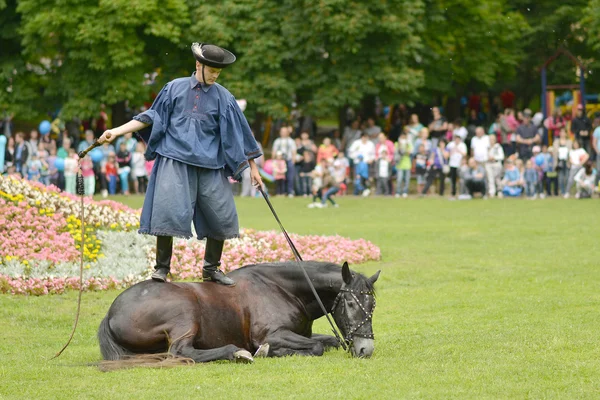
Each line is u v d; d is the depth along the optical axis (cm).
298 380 821
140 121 916
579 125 3306
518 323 1151
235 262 1603
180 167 918
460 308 1293
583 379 834
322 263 948
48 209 1756
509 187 3075
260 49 3484
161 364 861
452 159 3114
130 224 1819
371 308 895
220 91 941
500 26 3897
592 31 3738
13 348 1055
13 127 3906
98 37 3334
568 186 3022
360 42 3566
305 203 2953
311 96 3662
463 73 3984
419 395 780
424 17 3731
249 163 974
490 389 798
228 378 827
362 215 2556
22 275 1421
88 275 1473
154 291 895
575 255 1780
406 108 4150
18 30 3478
